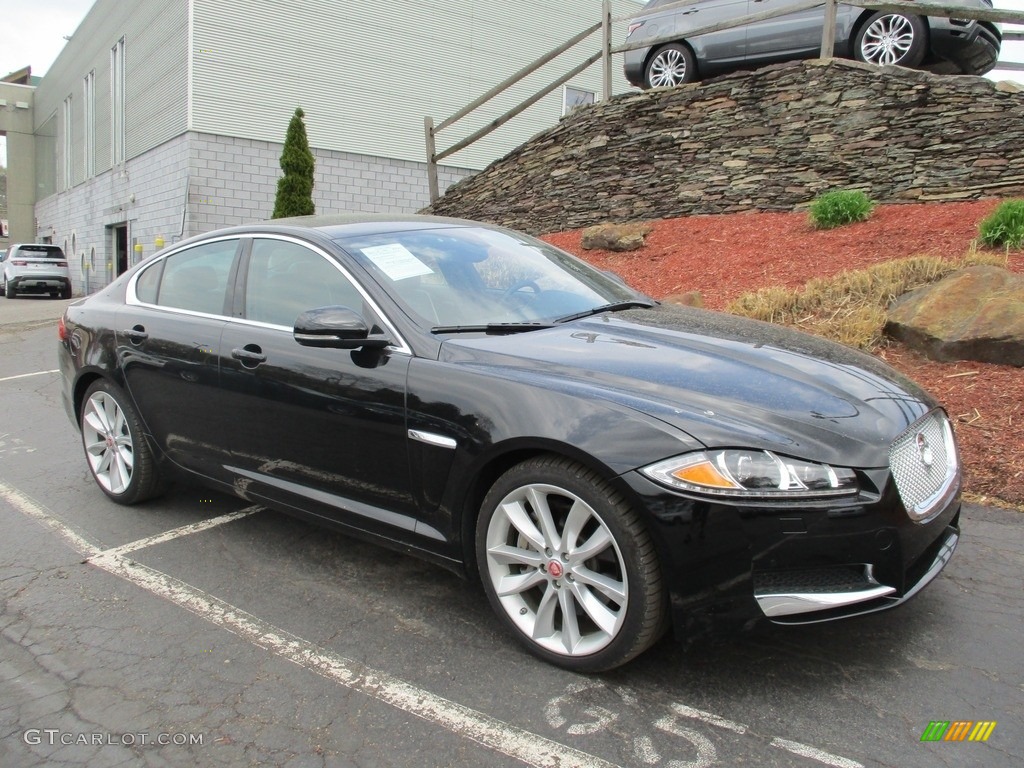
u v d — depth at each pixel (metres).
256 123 18.41
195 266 4.30
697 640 2.58
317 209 19.50
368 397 3.21
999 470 4.39
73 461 5.68
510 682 2.80
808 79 9.50
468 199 13.55
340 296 3.51
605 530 2.66
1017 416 4.78
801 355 3.21
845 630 3.08
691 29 10.82
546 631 2.90
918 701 2.63
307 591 3.55
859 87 9.12
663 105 10.77
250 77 18.23
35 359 10.66
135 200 21.36
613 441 2.60
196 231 17.89
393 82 20.44
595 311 3.76
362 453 3.28
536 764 2.38
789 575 2.53
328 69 19.33
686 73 11.12
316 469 3.49
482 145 22.39
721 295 7.63
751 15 9.98
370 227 3.93
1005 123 8.16
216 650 3.07
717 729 2.51
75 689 2.83
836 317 6.28
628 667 2.86
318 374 3.39
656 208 10.80
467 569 3.10
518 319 3.51
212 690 2.80
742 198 9.99
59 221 32.72
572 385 2.82
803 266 7.82
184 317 4.15
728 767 2.34
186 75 17.61
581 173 11.65
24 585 3.66
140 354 4.28
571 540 2.77
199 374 3.93
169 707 2.71
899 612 3.21
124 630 3.23
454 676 2.85
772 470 2.48
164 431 4.26
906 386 3.15
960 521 4.03
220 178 18.09
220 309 4.01
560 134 12.05
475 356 3.08
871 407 2.81
